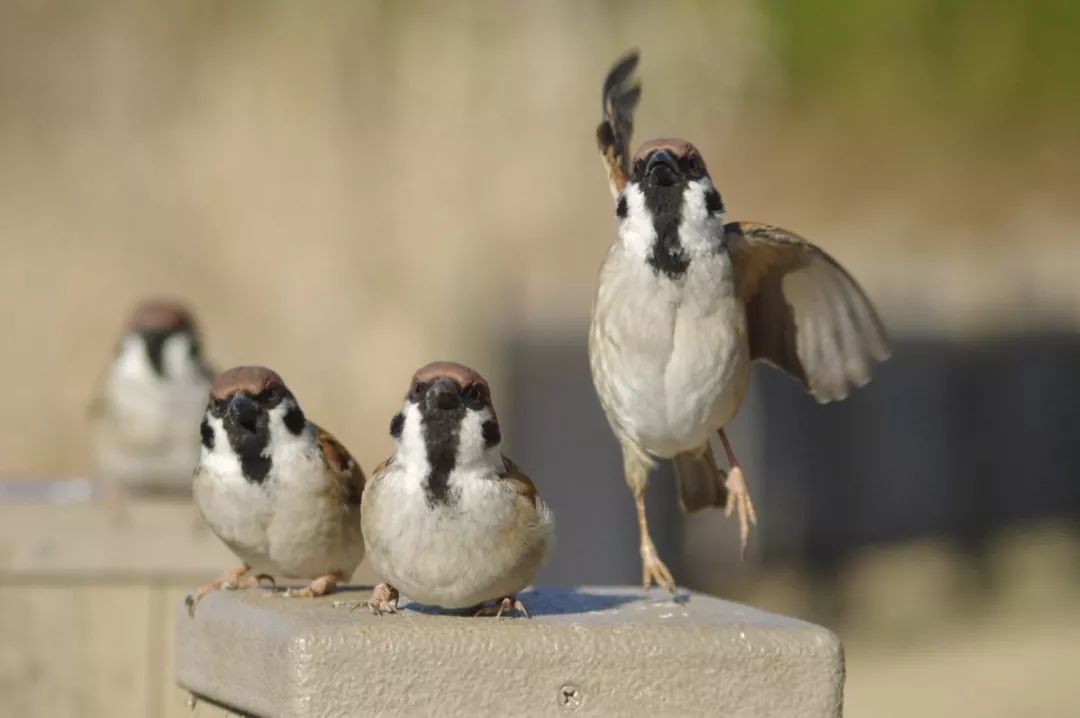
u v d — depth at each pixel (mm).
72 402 17234
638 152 5535
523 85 18016
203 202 17891
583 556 14797
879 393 17516
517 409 15539
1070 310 17656
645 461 5754
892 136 17188
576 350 15391
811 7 16344
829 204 17766
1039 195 17531
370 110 18016
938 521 17719
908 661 14664
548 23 18016
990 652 14867
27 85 18031
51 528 7977
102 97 18109
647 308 5484
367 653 4398
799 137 17516
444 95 18000
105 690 7965
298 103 18031
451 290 17453
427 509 4699
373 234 17734
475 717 4434
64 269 17625
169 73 18172
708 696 4527
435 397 4695
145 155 18016
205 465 5812
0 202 17688
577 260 17531
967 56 16141
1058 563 17188
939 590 16703
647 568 5609
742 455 16719
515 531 4734
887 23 16109
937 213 17953
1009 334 17812
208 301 17625
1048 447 17922
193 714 5465
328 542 5852
